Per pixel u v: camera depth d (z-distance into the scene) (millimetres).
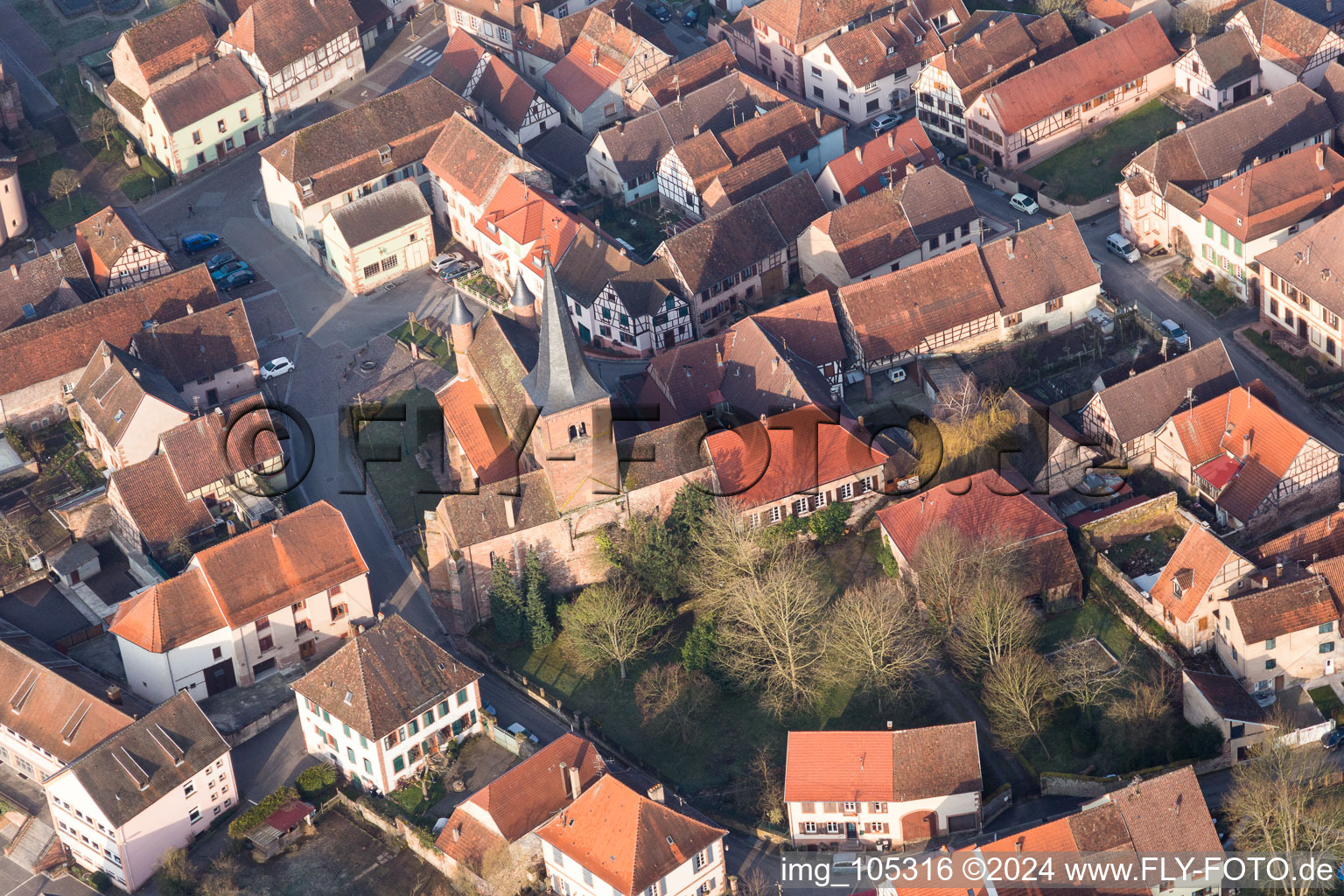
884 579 166750
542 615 166375
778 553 169250
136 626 163250
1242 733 148500
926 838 145750
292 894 148625
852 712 156625
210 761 154250
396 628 157875
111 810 149625
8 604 177500
